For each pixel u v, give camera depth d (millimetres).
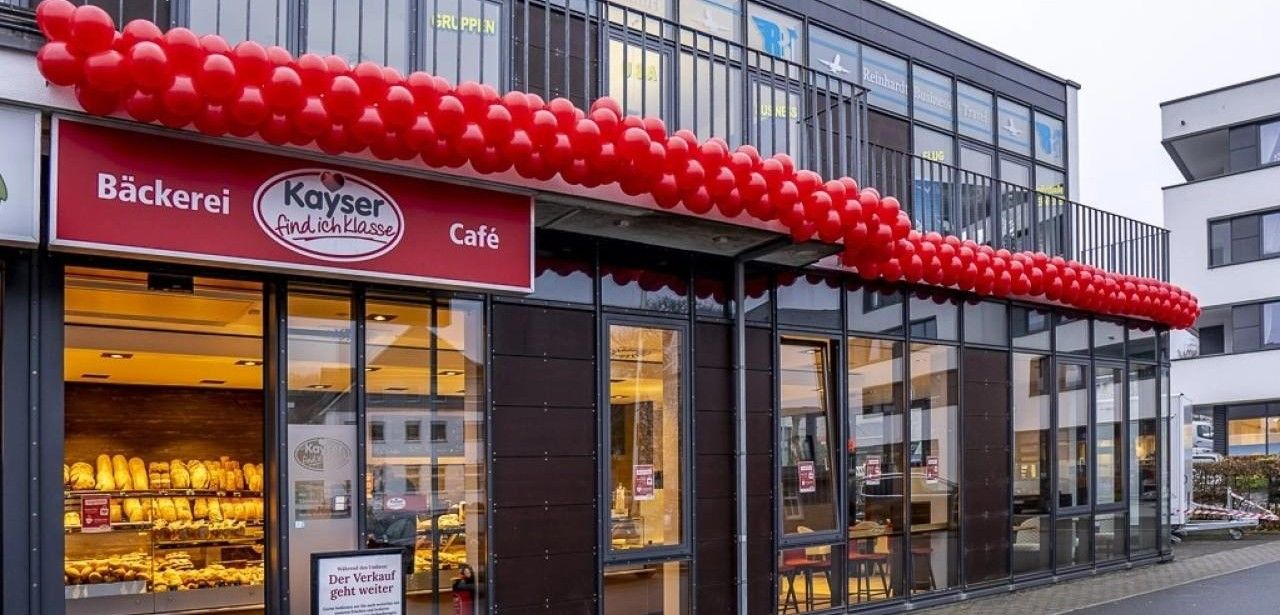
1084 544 12531
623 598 7969
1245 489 21812
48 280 5594
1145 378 13875
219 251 5707
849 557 9656
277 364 6383
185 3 6148
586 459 7832
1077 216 12586
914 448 10422
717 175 7070
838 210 7887
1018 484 11602
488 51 7559
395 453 6840
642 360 8289
